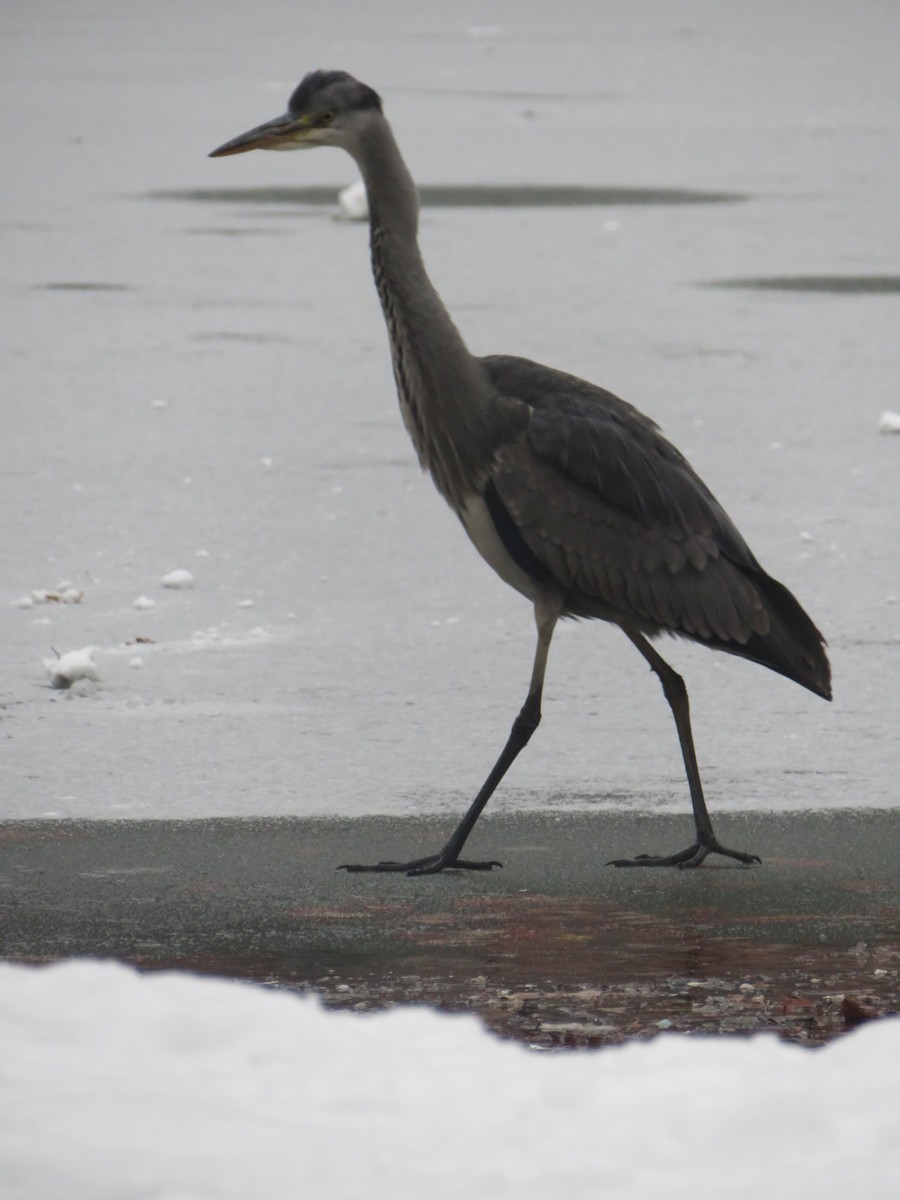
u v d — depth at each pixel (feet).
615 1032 24.95
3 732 41.75
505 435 36.68
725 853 34.32
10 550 56.70
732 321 91.81
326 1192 14.16
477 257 109.19
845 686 45.42
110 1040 17.25
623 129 174.50
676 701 35.47
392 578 54.80
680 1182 14.49
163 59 242.17
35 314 93.61
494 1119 15.60
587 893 32.42
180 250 112.37
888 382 79.56
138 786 38.42
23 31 288.51
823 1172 14.71
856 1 369.71
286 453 68.59
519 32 295.07
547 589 36.91
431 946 29.27
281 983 27.37
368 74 223.92
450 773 39.60
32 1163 14.33
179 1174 14.32
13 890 32.09
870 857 34.50
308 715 43.27
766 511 61.21
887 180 143.64
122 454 68.08
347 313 94.58
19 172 147.23
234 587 53.62
